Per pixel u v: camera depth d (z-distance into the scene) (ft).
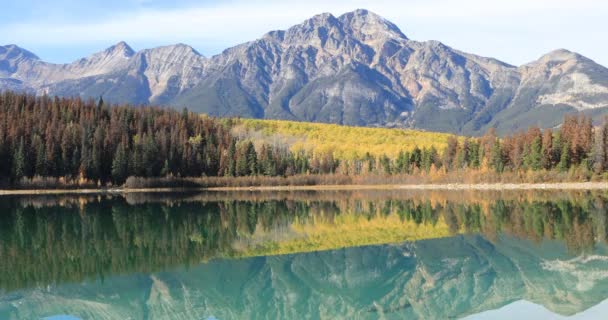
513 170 544.21
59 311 129.90
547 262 170.19
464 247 198.80
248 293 144.05
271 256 188.85
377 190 548.31
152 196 468.75
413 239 219.00
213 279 157.28
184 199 432.25
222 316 126.00
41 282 154.30
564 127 539.70
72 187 509.76
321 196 467.11
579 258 173.99
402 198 425.69
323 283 153.89
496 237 215.72
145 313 128.47
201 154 609.42
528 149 537.65
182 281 155.33
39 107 607.37
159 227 258.16
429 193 481.46
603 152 508.12
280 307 132.46
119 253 193.26
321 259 183.93
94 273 163.94
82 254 191.52
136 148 554.05
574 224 239.91
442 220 272.51
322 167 629.10
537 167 526.16
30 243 213.05
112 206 364.58
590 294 134.51
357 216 299.17
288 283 154.20
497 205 337.31
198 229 251.60
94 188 520.42
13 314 127.34
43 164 509.35
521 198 387.14
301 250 199.62
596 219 254.06
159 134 584.81
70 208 349.41
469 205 343.46
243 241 219.00
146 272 165.48
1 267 171.32
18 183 495.00
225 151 615.57
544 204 331.98
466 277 156.97
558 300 130.41
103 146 546.67
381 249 200.03
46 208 348.59
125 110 640.58
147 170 552.00
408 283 152.97
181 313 128.26
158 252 195.83
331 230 247.29
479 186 541.75
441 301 134.41
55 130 534.78
